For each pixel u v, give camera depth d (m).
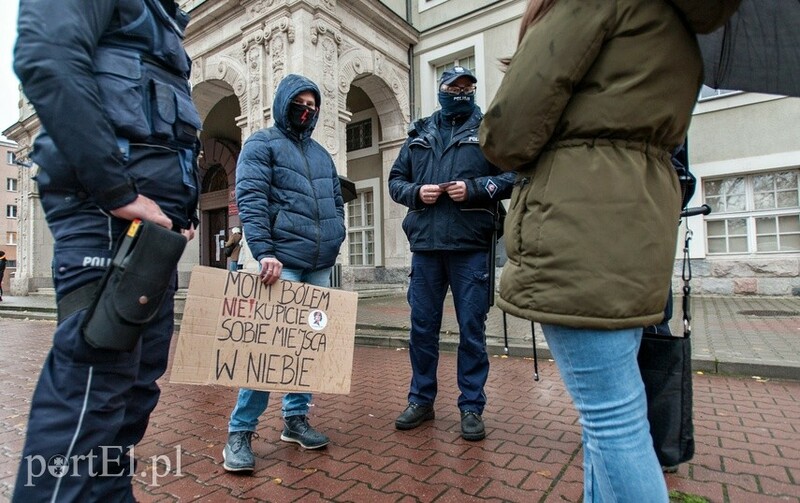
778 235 9.68
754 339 5.43
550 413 3.39
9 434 3.23
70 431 1.27
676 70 1.26
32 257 19.75
